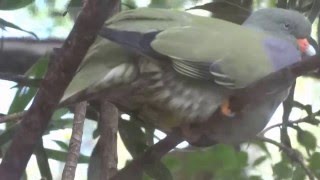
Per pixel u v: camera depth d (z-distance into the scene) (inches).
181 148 449.7
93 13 258.1
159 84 343.6
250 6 423.8
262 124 368.5
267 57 358.9
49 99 271.9
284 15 396.5
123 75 335.6
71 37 262.8
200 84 349.4
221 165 490.3
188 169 494.9
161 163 383.6
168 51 336.8
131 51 334.3
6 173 280.1
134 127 398.6
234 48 351.3
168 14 350.6
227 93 353.1
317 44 402.6
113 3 258.2
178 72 340.8
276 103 365.4
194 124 362.3
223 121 360.2
